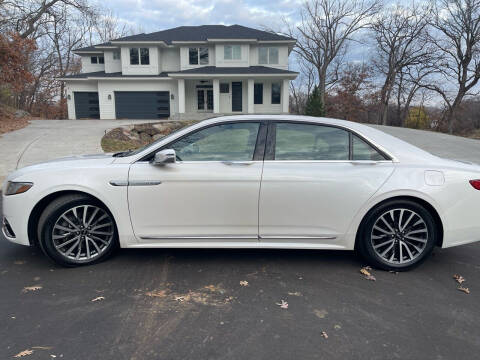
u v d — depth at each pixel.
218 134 3.15
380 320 2.37
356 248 3.42
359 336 2.19
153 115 25.62
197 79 24.75
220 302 2.58
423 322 2.35
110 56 26.95
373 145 3.13
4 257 3.38
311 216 3.05
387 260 3.12
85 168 3.05
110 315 2.39
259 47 26.05
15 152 9.64
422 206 3.04
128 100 25.27
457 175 3.03
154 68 25.58
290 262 3.32
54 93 36.91
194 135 3.15
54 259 3.07
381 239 3.13
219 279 2.95
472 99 33.88
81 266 3.16
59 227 3.06
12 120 17.38
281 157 3.09
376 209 3.05
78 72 38.47
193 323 2.31
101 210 3.12
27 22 22.12
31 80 14.55
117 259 3.33
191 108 26.25
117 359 1.95
